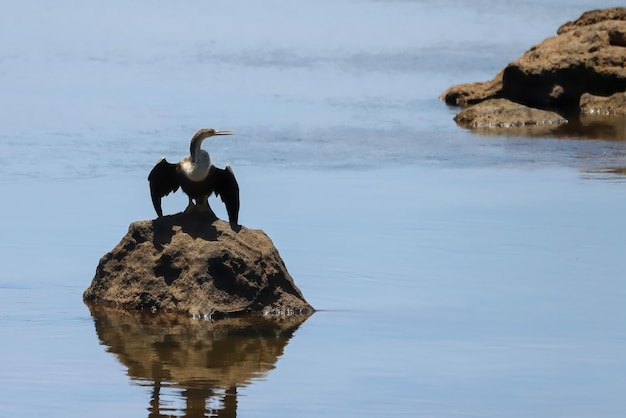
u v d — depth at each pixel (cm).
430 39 9238
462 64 8069
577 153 5219
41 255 3481
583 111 6381
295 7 11081
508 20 10425
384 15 10619
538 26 10081
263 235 3097
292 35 9325
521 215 4041
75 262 3409
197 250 3009
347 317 2988
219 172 3033
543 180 4638
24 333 2833
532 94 6481
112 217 3944
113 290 3061
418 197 4325
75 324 2908
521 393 2483
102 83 7056
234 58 8144
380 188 4478
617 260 3500
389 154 5162
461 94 6612
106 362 2645
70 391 2472
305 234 3762
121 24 9962
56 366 2620
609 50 6475
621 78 6388
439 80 7444
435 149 5297
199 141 2984
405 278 3316
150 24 9969
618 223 3938
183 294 3002
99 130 5550
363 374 2583
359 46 8788
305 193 4369
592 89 6462
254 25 9906
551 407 2409
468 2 11612
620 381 2556
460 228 3866
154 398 2436
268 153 5131
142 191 4347
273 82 7206
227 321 2942
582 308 3061
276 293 3036
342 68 7800
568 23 7019
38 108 6134
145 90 6812
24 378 2538
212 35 9331
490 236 3762
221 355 2703
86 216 3959
